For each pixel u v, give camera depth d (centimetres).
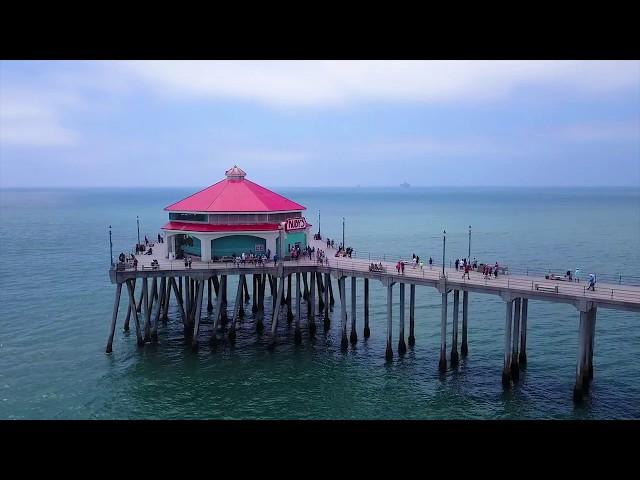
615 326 5828
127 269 5031
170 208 6162
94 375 4531
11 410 3888
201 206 5869
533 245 12350
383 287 8262
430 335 5634
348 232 15975
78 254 10925
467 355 5006
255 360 4897
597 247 11881
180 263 5397
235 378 4500
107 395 4166
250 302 6975
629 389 4209
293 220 5897
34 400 4059
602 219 19600
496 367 4700
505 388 4212
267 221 5881
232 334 5294
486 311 6612
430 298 7388
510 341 4178
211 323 6000
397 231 16150
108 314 6366
